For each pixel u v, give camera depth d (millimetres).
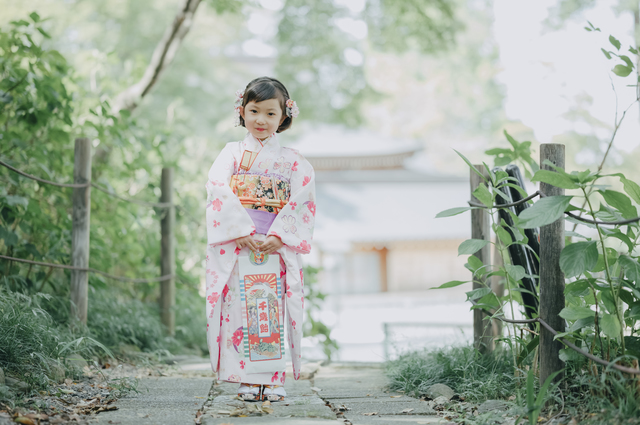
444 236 26406
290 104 2648
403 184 31109
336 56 14516
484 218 3164
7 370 2492
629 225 2314
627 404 1840
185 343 5055
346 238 25906
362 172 31109
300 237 2549
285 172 2611
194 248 6188
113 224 4875
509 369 2762
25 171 4082
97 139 4898
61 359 2871
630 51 2580
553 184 2051
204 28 14508
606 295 2113
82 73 5520
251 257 2512
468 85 24812
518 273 2428
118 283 5277
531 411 1906
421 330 7418
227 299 2516
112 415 2191
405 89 25938
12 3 6992
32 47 4035
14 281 3701
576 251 2035
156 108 15266
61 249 4016
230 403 2438
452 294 26109
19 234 4277
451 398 2551
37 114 4000
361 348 11453
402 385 2875
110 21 13664
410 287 27375
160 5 13305
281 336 2525
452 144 27078
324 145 30375
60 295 3988
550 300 2207
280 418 2162
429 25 9375
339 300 23219
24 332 2705
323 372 3801
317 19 13195
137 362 3738
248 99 2586
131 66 6652
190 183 6348
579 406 2107
